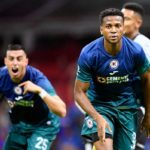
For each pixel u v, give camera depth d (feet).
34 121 65.87
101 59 58.39
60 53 129.08
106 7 127.34
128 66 58.75
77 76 59.21
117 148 62.23
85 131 60.44
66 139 103.60
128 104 60.90
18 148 67.10
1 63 127.54
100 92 60.49
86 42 130.52
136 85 61.16
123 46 58.49
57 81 124.26
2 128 103.09
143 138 65.26
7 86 64.54
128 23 67.41
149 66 59.21
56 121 66.54
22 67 63.82
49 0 131.44
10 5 131.54
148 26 124.98
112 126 60.39
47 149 65.51
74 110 105.81
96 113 58.13
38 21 127.65
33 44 129.08
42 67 127.24
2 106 104.42
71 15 127.65
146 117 61.21
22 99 64.49
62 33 130.41
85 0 130.11
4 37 129.29
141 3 126.41
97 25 126.93
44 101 62.59
